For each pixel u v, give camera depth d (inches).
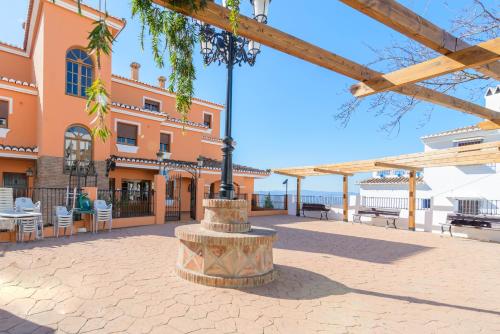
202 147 909.8
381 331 146.2
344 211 708.7
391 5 94.0
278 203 850.8
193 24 118.6
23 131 517.7
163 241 339.6
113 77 714.8
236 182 800.9
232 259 197.3
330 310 168.2
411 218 570.3
